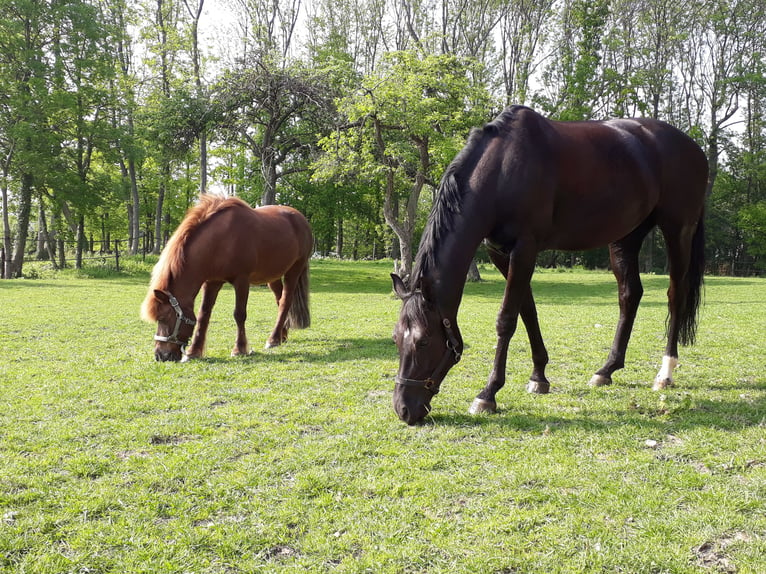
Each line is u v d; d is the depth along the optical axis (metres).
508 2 24.48
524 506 2.80
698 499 2.83
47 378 5.50
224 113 20.73
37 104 21.89
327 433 3.95
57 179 22.05
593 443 3.64
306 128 21.83
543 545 2.44
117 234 41.44
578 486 3.01
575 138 4.46
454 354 4.08
